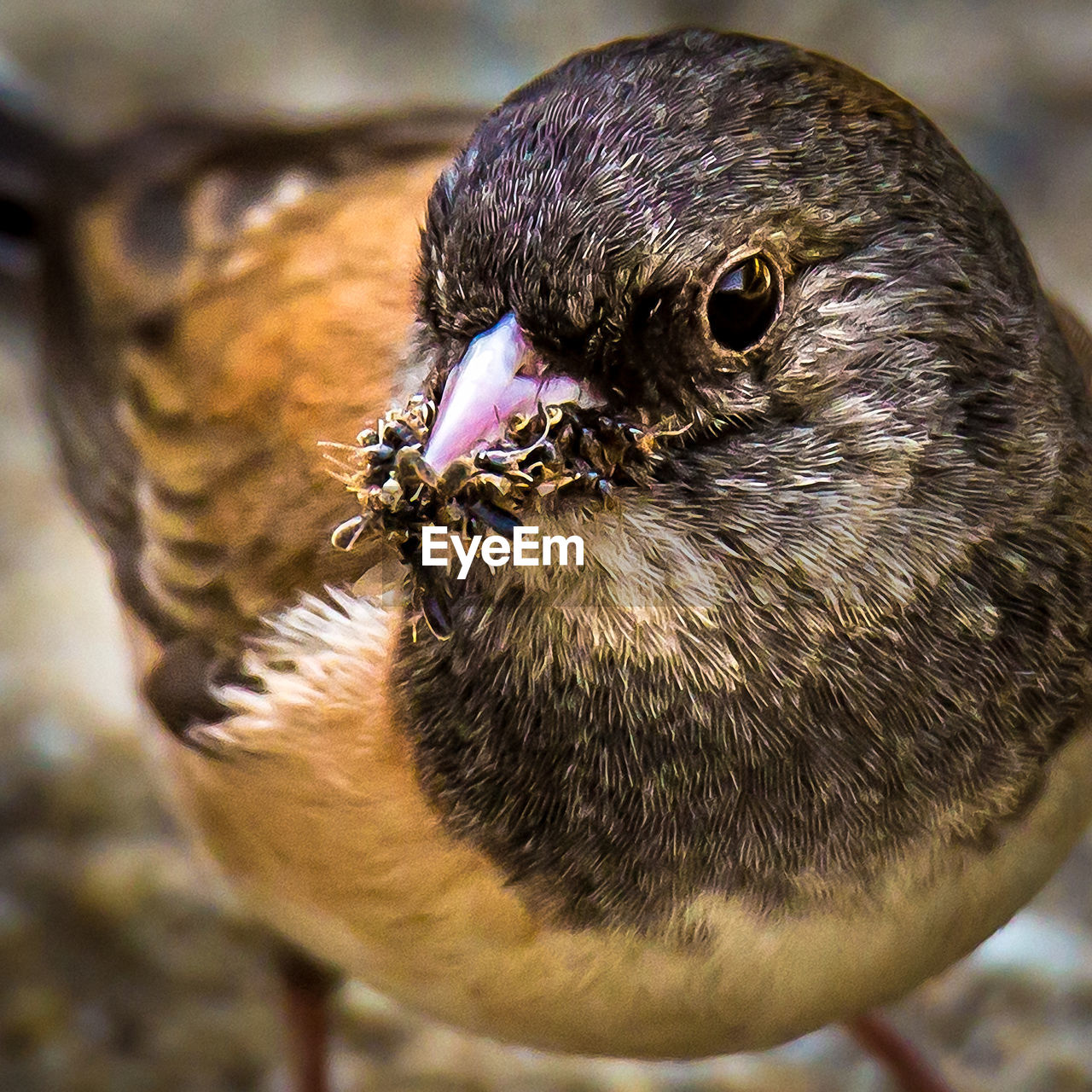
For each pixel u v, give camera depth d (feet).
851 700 2.56
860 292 2.55
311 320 2.64
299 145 2.72
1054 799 2.58
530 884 2.57
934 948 2.59
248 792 2.60
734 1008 2.58
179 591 2.64
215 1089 2.74
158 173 2.73
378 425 2.55
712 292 2.54
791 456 2.55
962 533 2.56
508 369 2.54
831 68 2.55
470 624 2.57
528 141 2.54
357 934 2.60
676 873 2.57
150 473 2.66
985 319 2.56
